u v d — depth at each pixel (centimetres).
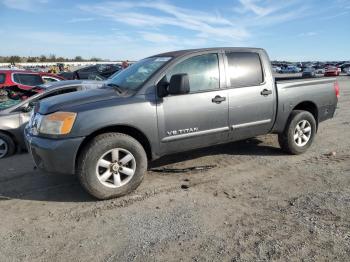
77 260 333
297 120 634
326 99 684
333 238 359
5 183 548
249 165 596
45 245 362
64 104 465
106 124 457
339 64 6938
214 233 375
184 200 461
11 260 337
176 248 348
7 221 418
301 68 6294
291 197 463
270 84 599
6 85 1166
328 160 620
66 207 451
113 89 518
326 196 463
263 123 597
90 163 450
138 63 588
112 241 365
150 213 426
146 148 509
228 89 554
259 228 383
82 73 2206
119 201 464
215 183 519
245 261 324
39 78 1237
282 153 661
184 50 551
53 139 448
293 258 327
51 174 579
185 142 524
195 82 529
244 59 580
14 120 730
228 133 561
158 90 495
